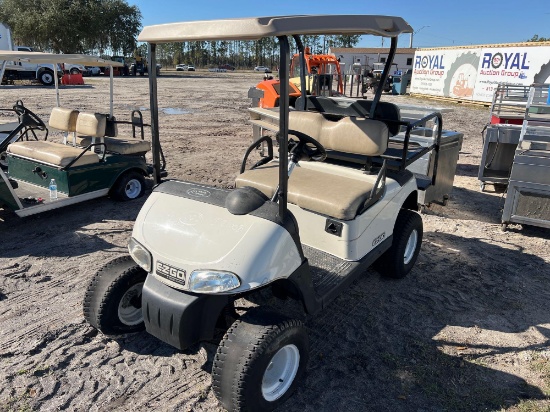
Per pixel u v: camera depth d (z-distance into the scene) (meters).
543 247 4.64
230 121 12.50
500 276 3.99
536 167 4.64
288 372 2.41
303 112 3.63
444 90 20.06
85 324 3.13
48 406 2.41
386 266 3.72
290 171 3.02
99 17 39.31
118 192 5.54
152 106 2.69
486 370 2.77
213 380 2.18
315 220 3.08
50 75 21.19
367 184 3.28
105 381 2.61
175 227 2.44
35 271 3.85
